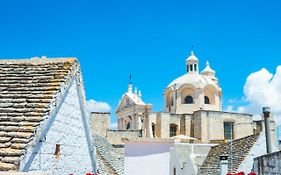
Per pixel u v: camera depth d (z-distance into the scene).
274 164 14.25
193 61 69.75
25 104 9.29
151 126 60.72
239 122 60.44
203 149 42.69
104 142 23.89
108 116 36.34
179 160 39.22
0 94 9.86
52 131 9.52
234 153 28.81
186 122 60.19
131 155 22.36
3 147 7.78
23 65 11.79
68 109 10.73
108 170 17.86
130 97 67.56
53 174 9.64
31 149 8.05
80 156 11.72
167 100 67.75
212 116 58.91
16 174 6.28
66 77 10.55
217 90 65.44
